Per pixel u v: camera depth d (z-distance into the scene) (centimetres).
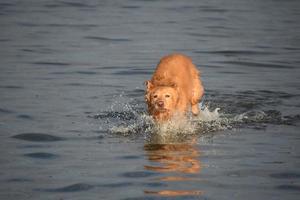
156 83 2097
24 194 1533
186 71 2191
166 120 2067
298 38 3866
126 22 4344
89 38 3762
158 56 3291
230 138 1977
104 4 5238
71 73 2908
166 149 1872
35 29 4034
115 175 1650
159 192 1536
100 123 2127
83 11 4838
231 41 3728
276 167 1709
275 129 2070
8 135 1988
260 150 1853
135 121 2147
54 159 1778
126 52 3391
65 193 1539
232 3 5484
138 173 1662
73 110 2281
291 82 2772
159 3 5375
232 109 2320
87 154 1819
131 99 2450
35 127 2069
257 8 5178
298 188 1565
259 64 3152
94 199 1502
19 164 1736
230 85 2711
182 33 3956
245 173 1666
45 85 2670
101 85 2686
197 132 2044
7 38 3731
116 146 1898
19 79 2773
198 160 1767
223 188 1562
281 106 2356
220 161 1759
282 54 3394
